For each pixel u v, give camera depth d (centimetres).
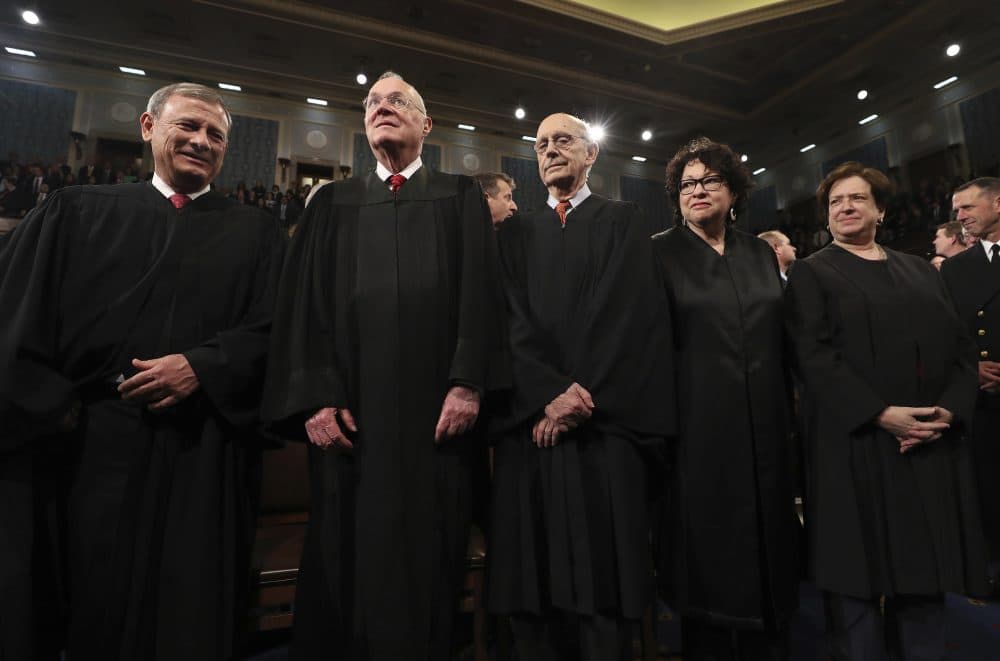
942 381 161
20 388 128
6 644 122
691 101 1205
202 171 162
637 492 151
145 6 901
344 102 1179
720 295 169
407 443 143
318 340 148
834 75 1094
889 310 166
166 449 142
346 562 139
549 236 171
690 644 161
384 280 153
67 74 1027
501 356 154
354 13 941
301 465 211
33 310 135
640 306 160
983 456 246
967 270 259
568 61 1073
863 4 909
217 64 1054
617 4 984
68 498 137
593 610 141
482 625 163
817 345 167
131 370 143
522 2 911
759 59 1065
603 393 151
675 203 197
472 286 154
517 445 158
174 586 134
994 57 1026
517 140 1351
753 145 1428
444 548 143
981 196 255
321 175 1200
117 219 154
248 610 152
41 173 956
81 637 130
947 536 151
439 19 956
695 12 1001
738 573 150
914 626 153
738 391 160
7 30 952
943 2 888
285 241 177
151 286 149
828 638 160
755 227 1539
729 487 155
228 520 145
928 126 1157
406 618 133
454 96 1179
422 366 149
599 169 1420
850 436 158
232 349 148
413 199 164
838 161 1341
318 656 135
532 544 150
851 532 151
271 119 1162
